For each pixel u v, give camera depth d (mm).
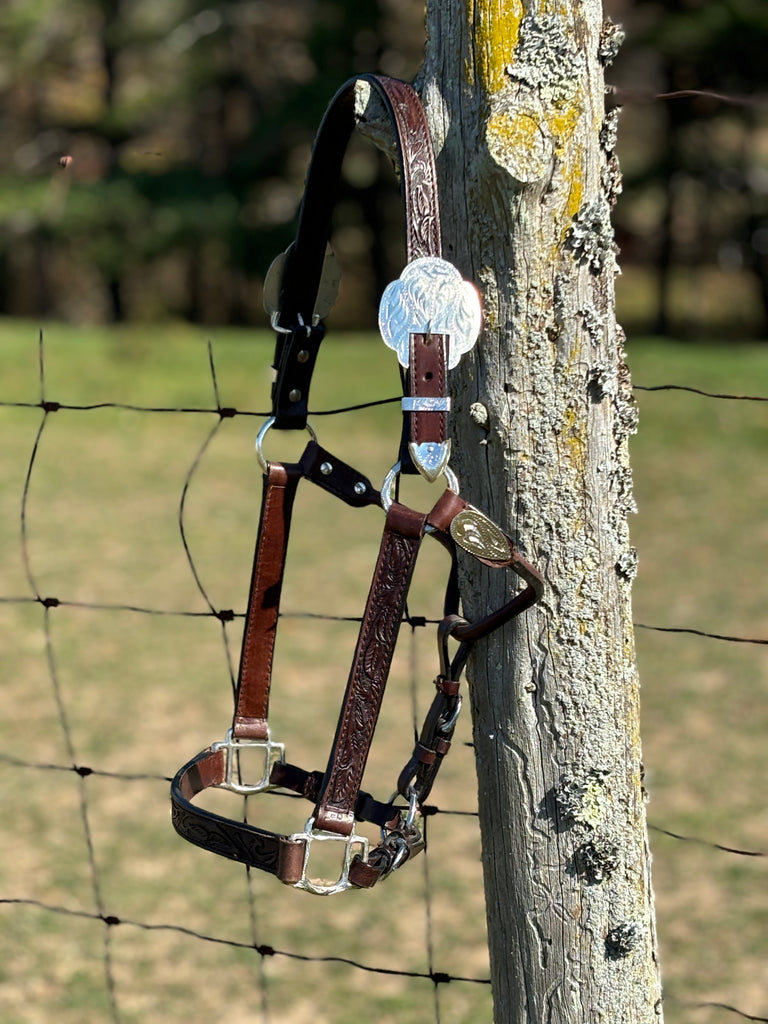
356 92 1474
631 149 25422
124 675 5746
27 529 8836
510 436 1440
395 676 5711
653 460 10875
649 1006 1591
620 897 1551
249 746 1608
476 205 1400
